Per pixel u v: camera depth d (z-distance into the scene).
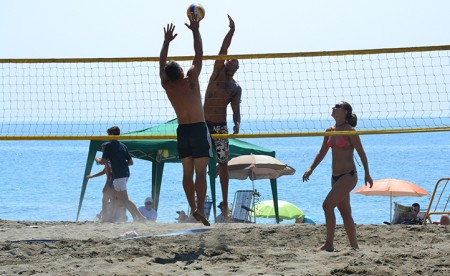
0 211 39.44
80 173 72.44
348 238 13.73
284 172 28.09
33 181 62.44
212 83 16.09
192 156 12.75
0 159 101.50
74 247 13.05
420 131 14.84
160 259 11.62
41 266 11.11
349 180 12.80
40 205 42.62
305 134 15.29
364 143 177.88
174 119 27.72
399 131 15.10
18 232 16.09
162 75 12.88
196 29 12.75
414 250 12.51
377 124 96.19
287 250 12.68
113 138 16.00
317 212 40.59
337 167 12.93
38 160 99.12
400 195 27.66
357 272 10.22
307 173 13.16
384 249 12.77
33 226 17.55
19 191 53.00
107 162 21.95
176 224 17.30
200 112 12.79
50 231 16.19
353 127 12.96
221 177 16.64
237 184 60.59
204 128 12.77
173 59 15.57
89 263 11.22
